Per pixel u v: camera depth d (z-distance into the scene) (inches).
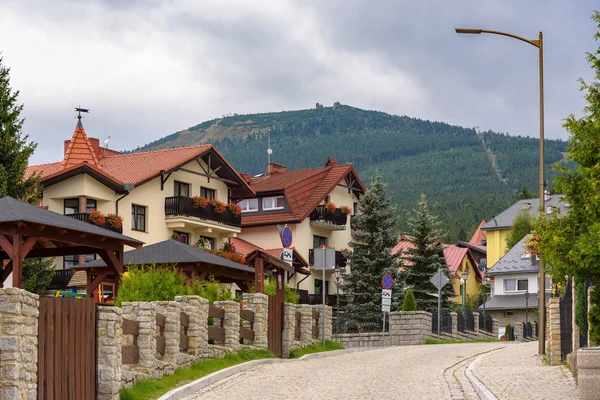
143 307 721.0
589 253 640.4
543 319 948.0
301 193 2481.5
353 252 2330.2
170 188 2001.7
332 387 719.1
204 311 893.8
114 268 687.1
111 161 2069.4
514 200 7726.4
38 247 703.7
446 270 2343.8
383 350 1264.8
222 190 2178.9
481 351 1167.0
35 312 511.5
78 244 634.8
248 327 1080.8
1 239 559.2
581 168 683.4
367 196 2325.3
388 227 2306.8
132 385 672.4
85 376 586.9
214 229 2107.5
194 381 751.1
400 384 725.9
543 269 954.1
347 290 2293.3
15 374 479.8
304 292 2314.2
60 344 550.3
